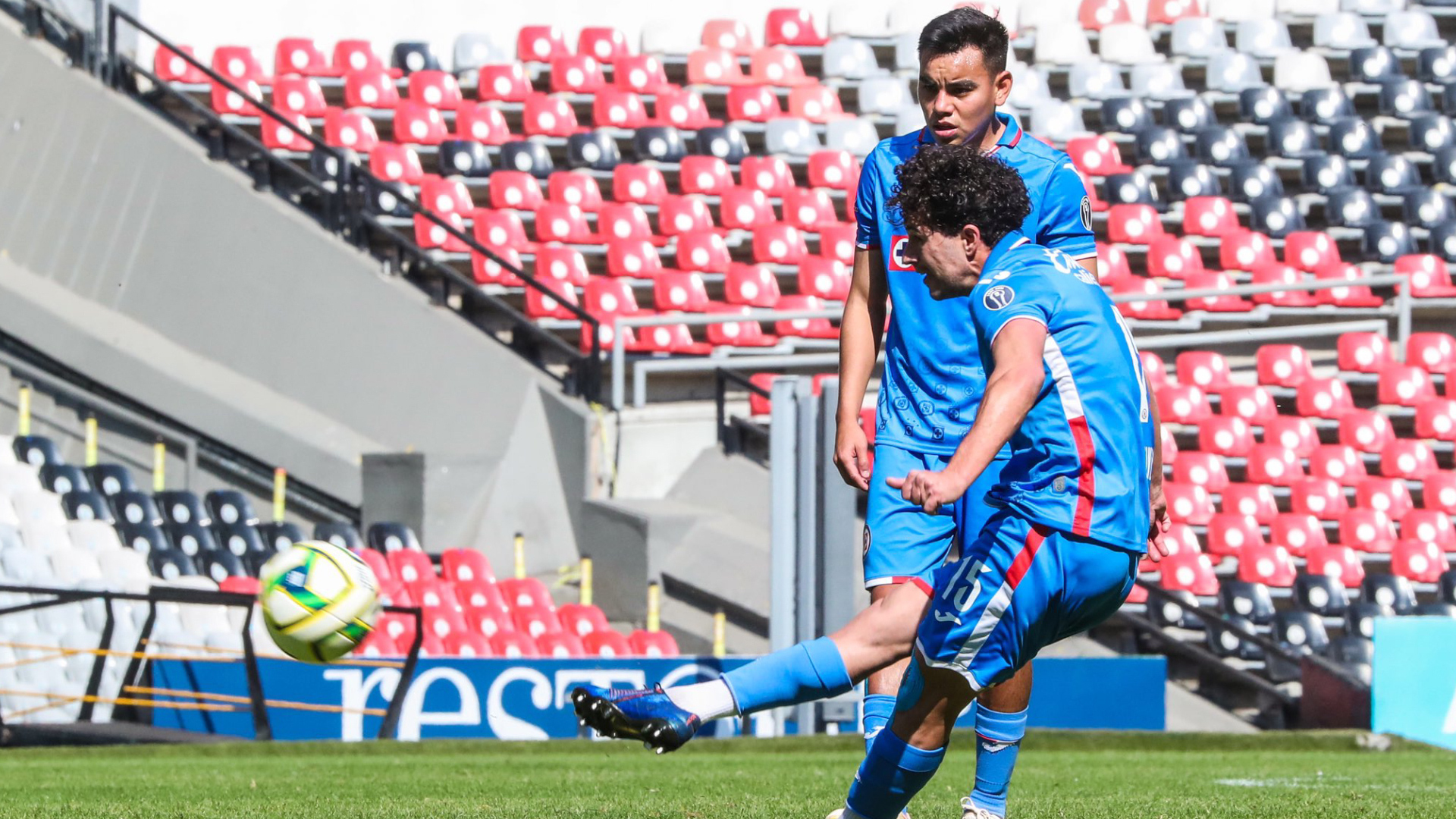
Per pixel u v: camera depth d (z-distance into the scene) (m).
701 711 10.57
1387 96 68.94
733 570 46.56
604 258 60.62
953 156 10.94
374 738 35.50
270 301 53.50
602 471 51.16
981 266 10.98
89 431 48.50
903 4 71.06
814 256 59.09
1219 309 59.38
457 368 51.88
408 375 52.19
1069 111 67.69
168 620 41.28
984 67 13.59
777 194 63.69
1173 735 35.59
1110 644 48.69
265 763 29.08
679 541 47.25
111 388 50.97
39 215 55.22
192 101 56.53
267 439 50.62
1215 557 51.50
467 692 35.06
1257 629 48.12
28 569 42.53
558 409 51.28
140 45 64.44
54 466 47.41
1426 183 68.69
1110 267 61.44
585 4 70.38
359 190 56.12
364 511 48.97
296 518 51.00
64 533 45.44
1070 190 13.99
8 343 51.25
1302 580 49.41
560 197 61.22
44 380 50.16
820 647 11.00
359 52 66.69
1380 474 56.41
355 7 68.00
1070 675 37.19
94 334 51.34
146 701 35.00
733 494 50.03
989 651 10.41
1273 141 67.00
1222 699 48.12
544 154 62.56
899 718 11.11
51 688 41.00
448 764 28.61
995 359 10.34
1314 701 42.47
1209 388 56.56
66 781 22.95
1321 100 68.50
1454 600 51.22
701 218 60.72
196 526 46.34
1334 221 64.12
